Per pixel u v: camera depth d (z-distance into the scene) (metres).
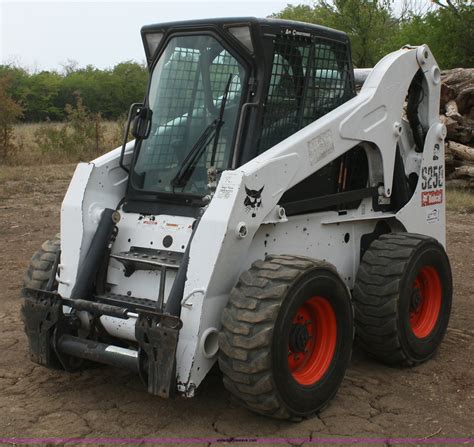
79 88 45.56
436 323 5.35
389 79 5.23
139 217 4.69
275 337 3.80
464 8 24.66
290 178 4.38
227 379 3.90
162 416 4.22
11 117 20.86
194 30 4.64
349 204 5.16
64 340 4.36
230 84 4.50
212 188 4.29
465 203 12.64
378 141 5.15
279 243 4.56
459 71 14.31
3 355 5.29
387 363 5.11
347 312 4.37
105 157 4.92
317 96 4.89
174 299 3.98
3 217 11.70
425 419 4.23
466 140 13.88
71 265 4.61
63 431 4.03
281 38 4.53
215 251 3.92
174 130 4.71
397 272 4.86
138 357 3.96
